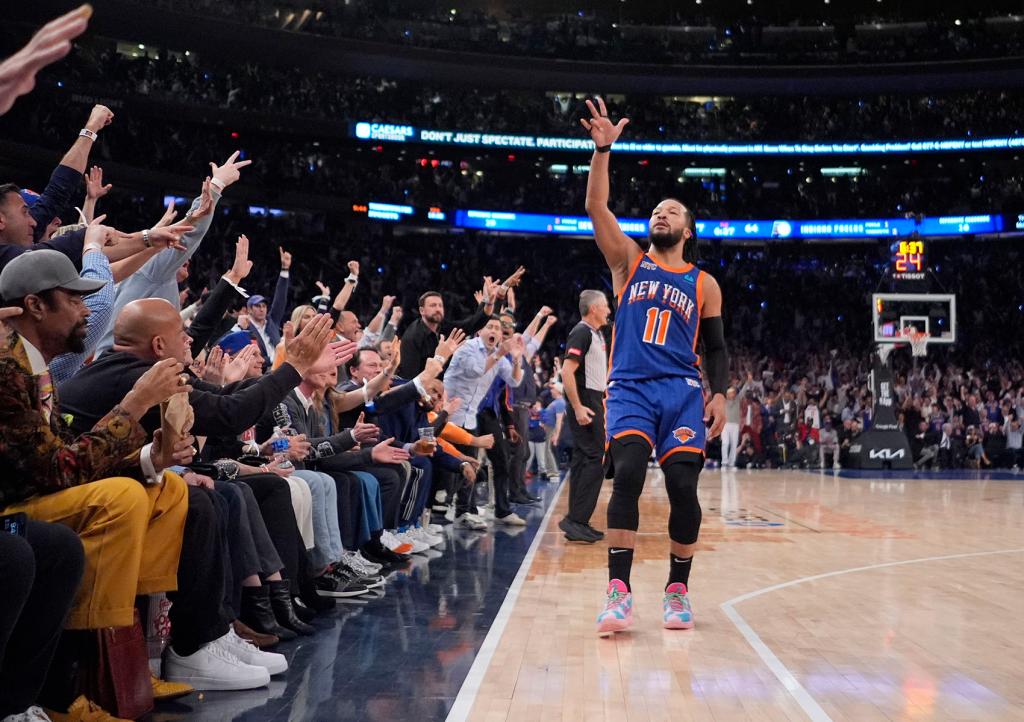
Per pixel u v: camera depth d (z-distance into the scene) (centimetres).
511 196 3019
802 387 2097
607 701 301
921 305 1906
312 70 2894
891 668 346
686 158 3014
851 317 2923
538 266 3080
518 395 1075
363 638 395
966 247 3102
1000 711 292
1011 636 403
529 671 339
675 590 424
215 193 435
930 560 637
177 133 2605
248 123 2602
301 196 2688
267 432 498
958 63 2853
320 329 356
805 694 311
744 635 404
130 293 432
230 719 282
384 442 534
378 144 2825
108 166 2288
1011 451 2016
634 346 440
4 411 259
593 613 452
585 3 3269
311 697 306
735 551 679
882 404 1916
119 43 2716
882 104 3141
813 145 2953
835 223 2931
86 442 270
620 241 456
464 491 852
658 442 433
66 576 250
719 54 3019
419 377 633
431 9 3145
